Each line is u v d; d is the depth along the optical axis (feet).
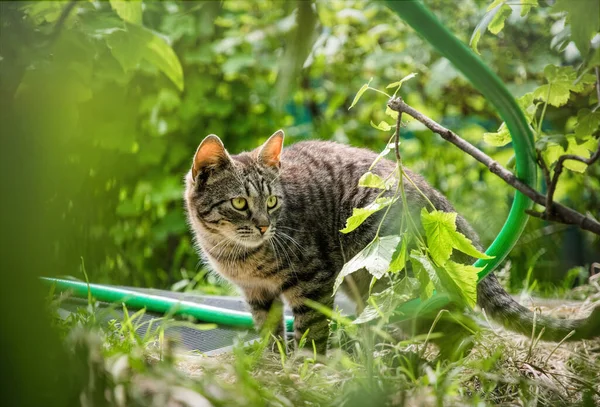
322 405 6.25
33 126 6.90
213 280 15.56
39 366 5.58
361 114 19.83
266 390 6.18
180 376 6.06
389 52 17.81
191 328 10.46
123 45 8.87
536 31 14.75
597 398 7.17
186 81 17.78
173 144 18.13
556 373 7.86
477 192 18.70
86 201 15.38
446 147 19.22
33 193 6.29
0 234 5.90
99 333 7.52
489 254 8.09
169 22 15.65
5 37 6.71
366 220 10.19
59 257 11.60
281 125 19.54
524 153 6.89
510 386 7.25
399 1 5.95
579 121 7.14
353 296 10.72
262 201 10.20
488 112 18.92
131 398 5.60
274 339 9.38
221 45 17.70
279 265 10.05
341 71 19.03
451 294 7.75
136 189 17.80
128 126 15.96
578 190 15.89
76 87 8.46
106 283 15.66
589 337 8.41
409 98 18.94
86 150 14.70
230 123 18.65
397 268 7.45
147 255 18.03
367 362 6.77
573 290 12.98
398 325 9.49
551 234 17.49
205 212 10.43
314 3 6.57
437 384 6.48
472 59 6.18
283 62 6.72
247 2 18.04
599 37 7.12
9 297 5.73
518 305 9.12
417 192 10.21
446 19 16.39
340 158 11.10
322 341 10.02
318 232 10.48
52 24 8.27
